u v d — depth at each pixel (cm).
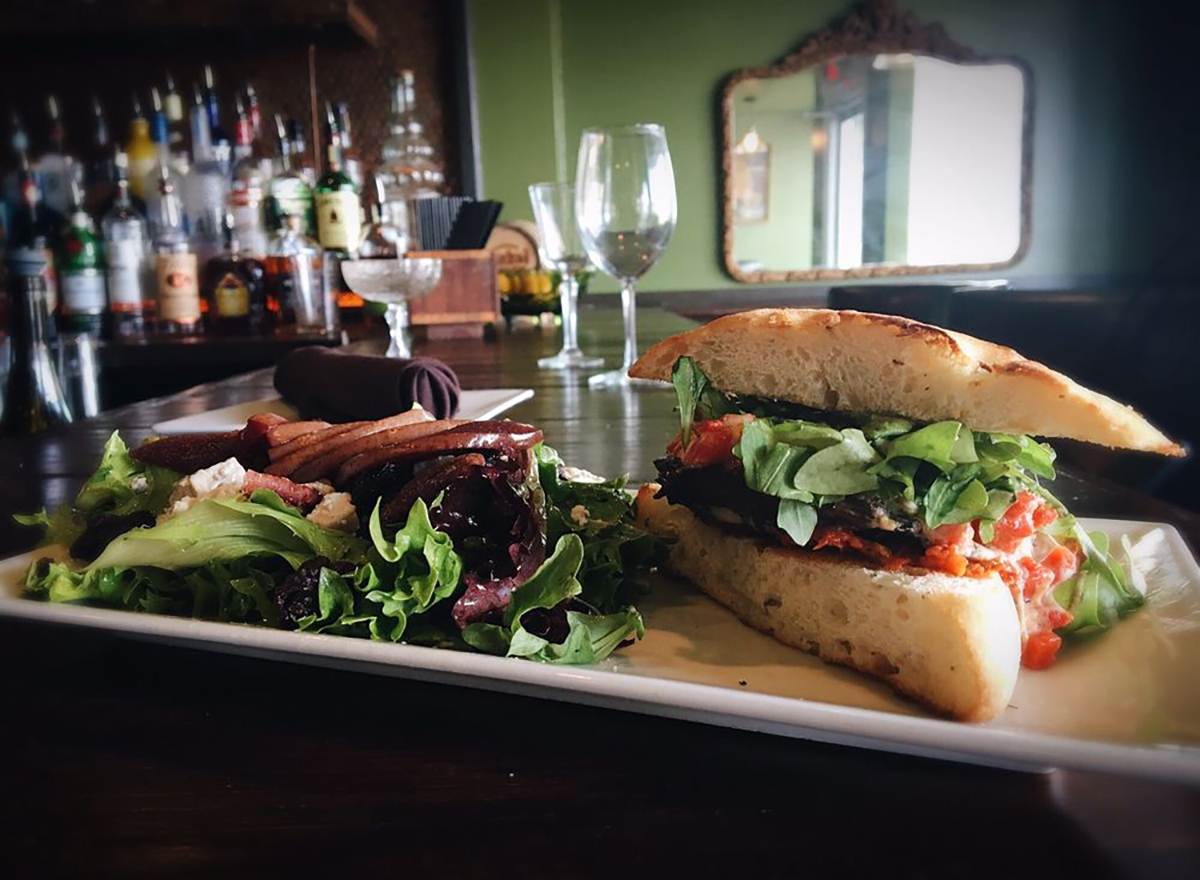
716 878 16
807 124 202
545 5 192
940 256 210
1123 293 101
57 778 20
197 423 61
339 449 31
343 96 174
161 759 21
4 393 74
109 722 22
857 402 29
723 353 32
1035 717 22
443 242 122
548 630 26
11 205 157
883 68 201
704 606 31
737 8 198
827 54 199
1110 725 21
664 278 207
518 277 142
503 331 133
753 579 29
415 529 26
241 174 145
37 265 75
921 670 23
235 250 143
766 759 20
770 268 207
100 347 126
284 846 17
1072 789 19
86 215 137
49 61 165
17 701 24
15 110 165
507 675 22
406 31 180
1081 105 206
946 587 24
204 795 19
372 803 19
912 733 19
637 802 19
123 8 144
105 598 28
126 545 27
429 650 23
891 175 205
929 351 27
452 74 182
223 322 138
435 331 122
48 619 26
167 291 134
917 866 17
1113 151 207
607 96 199
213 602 28
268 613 26
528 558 27
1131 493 44
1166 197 208
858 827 18
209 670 25
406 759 21
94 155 167
